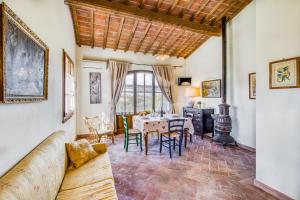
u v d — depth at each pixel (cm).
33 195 115
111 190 172
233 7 432
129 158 355
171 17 431
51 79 230
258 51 255
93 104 549
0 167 111
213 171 298
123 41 534
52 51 236
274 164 230
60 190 172
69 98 371
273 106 232
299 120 203
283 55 221
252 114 410
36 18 177
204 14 453
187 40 566
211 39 552
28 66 150
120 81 568
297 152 205
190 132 429
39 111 182
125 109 598
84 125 536
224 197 225
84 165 233
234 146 440
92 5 346
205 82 573
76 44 522
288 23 216
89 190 172
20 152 139
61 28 293
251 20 413
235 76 457
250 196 227
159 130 386
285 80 216
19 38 133
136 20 435
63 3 310
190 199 220
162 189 242
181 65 680
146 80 628
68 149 234
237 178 274
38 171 131
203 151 401
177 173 290
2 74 110
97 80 552
